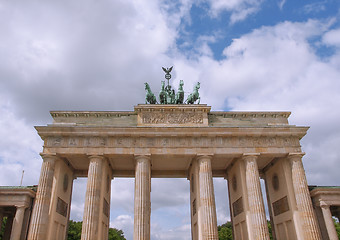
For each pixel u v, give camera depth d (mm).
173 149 64812
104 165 66000
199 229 62188
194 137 66188
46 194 59438
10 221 70062
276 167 72312
